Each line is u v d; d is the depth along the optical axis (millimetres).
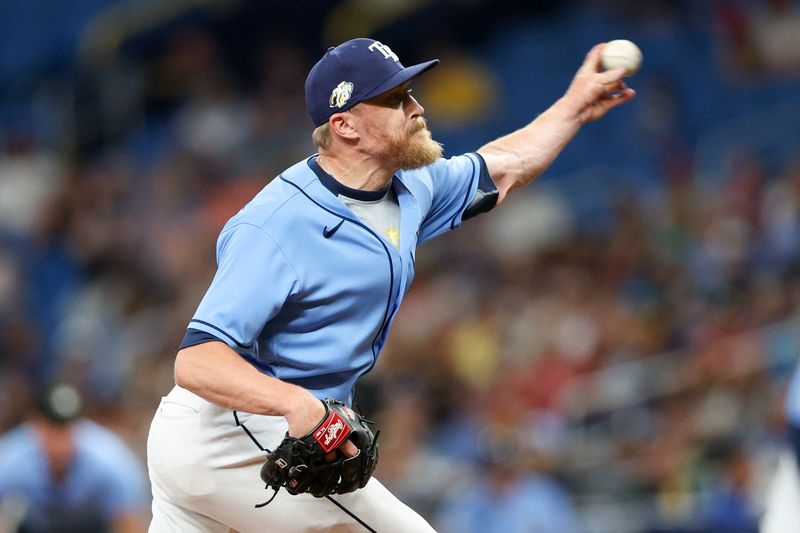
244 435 12641
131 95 55062
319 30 56906
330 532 12977
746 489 27562
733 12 48156
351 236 12133
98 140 54656
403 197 12859
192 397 12828
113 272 47062
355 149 12359
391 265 12367
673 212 40188
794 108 45156
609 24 51688
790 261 35750
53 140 54188
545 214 43594
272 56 53156
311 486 11844
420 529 13164
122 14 56344
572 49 52094
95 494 23203
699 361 32344
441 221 14102
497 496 27156
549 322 36312
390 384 32281
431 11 55438
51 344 45719
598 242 40000
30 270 48469
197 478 12766
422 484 28844
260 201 12180
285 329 12266
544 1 54500
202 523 13258
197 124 51531
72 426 22781
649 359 33688
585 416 32875
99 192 50562
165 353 39562
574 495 30391
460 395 34531
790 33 47625
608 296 37156
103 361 41562
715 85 47719
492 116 51344
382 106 12289
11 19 59469
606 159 47219
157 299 43969
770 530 16547
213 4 55844
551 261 39906
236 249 11875
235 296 11648
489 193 14258
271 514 12820
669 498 28969
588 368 34250
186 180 49219
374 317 12500
